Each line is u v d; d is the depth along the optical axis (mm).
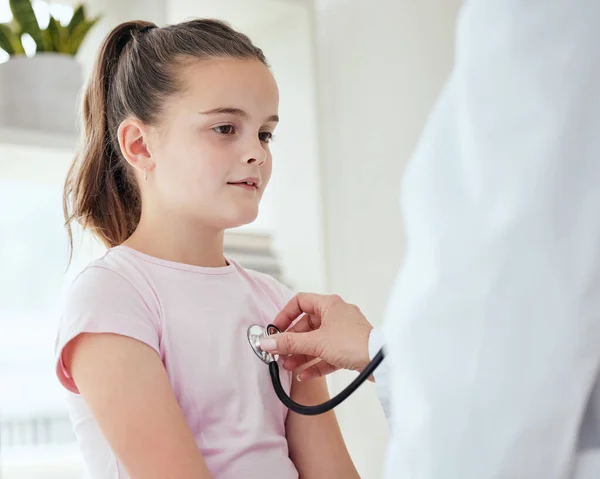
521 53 471
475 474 473
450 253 482
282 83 1997
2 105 1543
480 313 469
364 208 2051
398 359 505
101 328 868
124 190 1101
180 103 974
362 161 2062
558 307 456
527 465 469
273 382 951
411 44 2062
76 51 1637
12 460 1676
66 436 1841
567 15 466
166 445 824
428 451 483
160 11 1659
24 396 1805
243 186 969
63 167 1676
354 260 2055
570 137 457
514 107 471
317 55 1955
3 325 1802
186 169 965
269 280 1120
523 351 462
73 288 927
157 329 919
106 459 922
